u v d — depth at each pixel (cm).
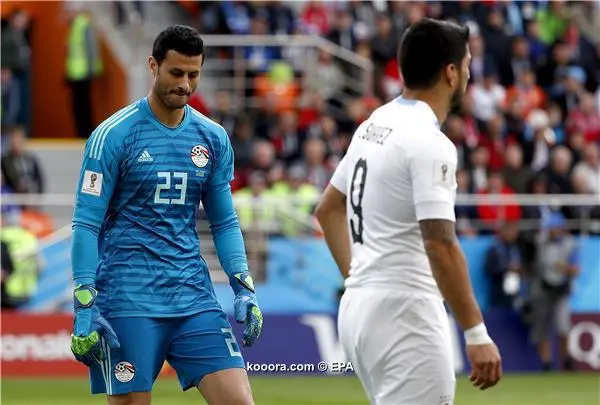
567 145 6950
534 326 6109
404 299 1961
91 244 2203
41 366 5859
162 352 2258
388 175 1970
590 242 6391
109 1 7850
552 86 7656
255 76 7406
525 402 4772
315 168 6575
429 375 1950
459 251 1894
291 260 6209
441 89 2025
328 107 7375
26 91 7500
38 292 6188
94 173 2219
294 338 5966
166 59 2206
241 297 2312
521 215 6328
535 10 7838
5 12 7938
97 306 2241
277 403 4675
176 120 2278
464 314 1880
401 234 1972
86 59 7388
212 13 7525
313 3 7681
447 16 7656
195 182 2289
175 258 2262
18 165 6581
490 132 7025
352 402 4722
